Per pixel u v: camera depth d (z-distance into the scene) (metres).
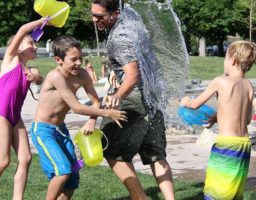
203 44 58.25
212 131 9.77
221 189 4.95
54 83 5.20
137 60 5.20
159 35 5.77
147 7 5.74
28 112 15.12
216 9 54.81
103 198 6.39
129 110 5.36
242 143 4.96
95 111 5.16
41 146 5.23
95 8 5.27
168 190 5.51
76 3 53.06
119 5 5.30
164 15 5.77
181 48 5.80
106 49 5.39
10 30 53.44
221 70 33.53
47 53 43.12
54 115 5.30
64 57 5.11
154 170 5.58
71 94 5.19
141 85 5.32
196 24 55.78
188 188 6.88
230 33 58.22
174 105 5.73
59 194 5.28
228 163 4.93
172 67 5.79
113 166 5.47
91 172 7.59
